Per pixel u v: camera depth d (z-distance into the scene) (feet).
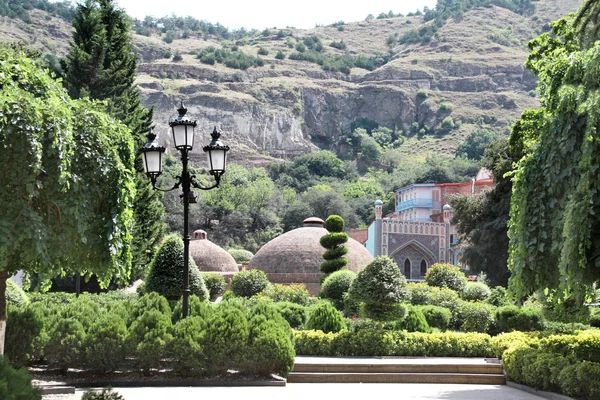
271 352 40.68
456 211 119.34
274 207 250.78
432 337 53.83
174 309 44.21
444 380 45.27
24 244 30.76
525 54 506.48
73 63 97.14
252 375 41.55
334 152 419.74
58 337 39.32
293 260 100.48
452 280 87.61
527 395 39.40
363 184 310.65
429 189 214.90
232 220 225.56
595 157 33.86
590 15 36.94
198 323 41.14
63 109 31.37
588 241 32.60
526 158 39.37
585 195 32.71
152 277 60.49
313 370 45.65
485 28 539.29
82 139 33.78
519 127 70.23
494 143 115.24
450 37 525.34
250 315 43.70
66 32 434.30
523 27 555.28
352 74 487.61
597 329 62.59
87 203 33.30
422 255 149.38
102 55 97.40
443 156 396.57
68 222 32.24
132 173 36.91
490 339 54.34
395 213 242.78
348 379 44.50
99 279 36.86
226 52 465.88
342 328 56.85
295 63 485.56
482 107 455.22
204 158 353.31
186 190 42.37
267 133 384.47
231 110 377.50
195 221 222.69
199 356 40.06
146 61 457.68
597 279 34.99
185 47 511.40
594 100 32.53
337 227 94.07
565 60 39.42
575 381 35.22
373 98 450.30
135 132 91.56
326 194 260.21
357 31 612.29
